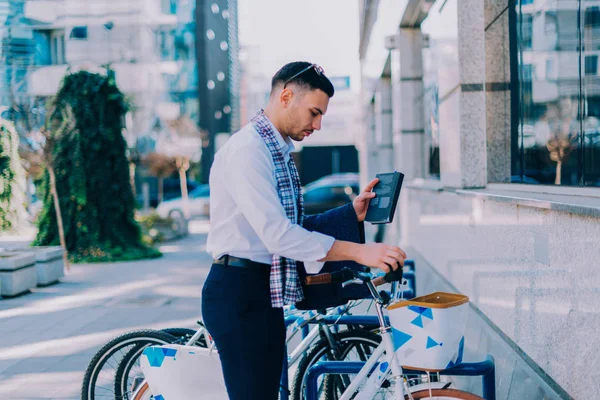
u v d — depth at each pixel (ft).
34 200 47.32
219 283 7.81
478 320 14.88
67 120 42.55
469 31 16.81
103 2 82.79
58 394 15.37
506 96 16.66
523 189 14.39
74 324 23.24
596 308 8.46
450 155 18.92
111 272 36.99
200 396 9.08
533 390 10.30
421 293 23.82
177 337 10.89
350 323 10.74
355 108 126.00
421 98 33.32
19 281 29.22
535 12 14.19
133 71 101.65
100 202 43.27
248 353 7.75
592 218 8.59
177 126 91.97
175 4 126.62
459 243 17.79
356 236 8.14
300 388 10.70
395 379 7.72
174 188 117.19
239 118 195.93
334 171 129.70
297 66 7.61
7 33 75.36
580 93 12.16
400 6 30.17
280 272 7.76
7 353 19.29
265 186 7.30
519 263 11.91
